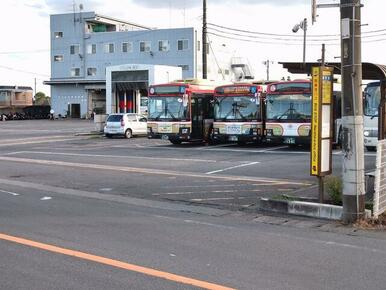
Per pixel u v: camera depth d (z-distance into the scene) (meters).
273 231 8.80
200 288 5.69
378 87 20.47
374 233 8.66
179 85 28.05
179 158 21.66
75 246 7.50
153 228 8.88
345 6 9.30
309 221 9.71
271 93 25.62
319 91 10.04
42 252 7.15
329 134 10.32
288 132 25.16
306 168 17.66
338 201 10.38
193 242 7.89
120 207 11.05
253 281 5.96
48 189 13.57
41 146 29.53
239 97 27.05
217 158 21.48
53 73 90.12
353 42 9.27
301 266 6.61
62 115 89.31
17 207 10.78
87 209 10.70
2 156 23.45
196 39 80.00
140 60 83.06
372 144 20.64
